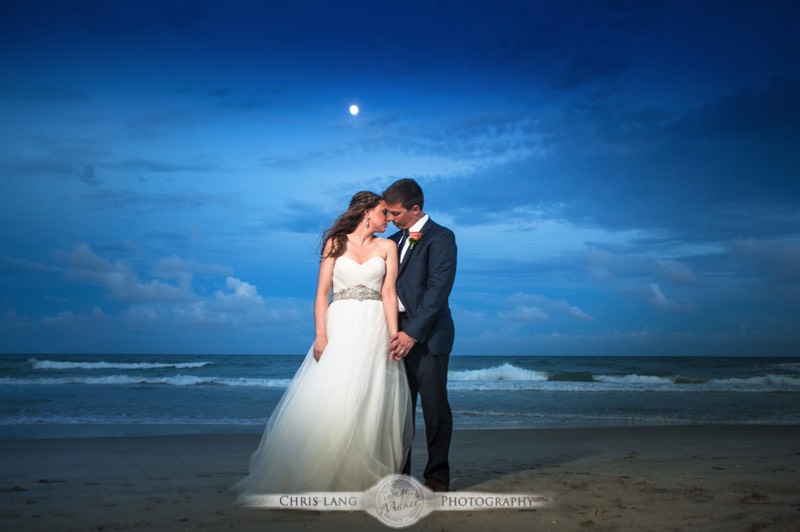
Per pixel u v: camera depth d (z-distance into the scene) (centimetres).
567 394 1758
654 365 3981
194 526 295
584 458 588
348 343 372
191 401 1430
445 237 398
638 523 303
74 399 1444
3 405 1297
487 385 2097
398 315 403
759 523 301
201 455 608
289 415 362
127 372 2967
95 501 353
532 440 773
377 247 395
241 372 2942
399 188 397
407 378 405
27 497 366
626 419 1158
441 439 385
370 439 358
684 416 1223
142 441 734
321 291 393
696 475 459
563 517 316
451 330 400
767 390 1912
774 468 502
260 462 364
